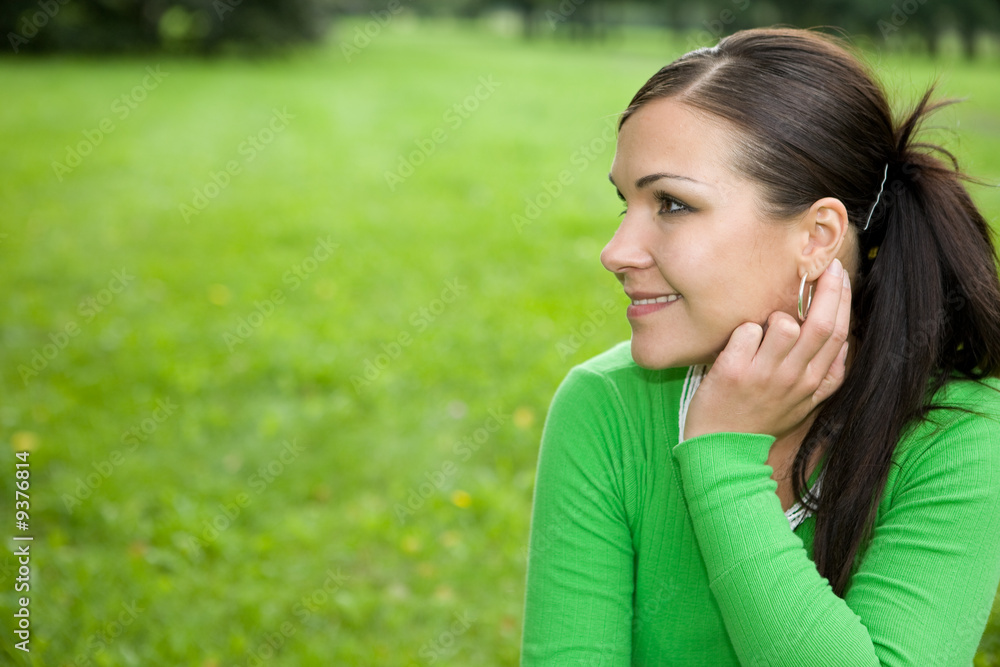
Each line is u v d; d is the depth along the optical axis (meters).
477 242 7.80
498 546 3.54
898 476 1.14
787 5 32.22
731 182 1.06
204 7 26.22
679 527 1.23
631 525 1.26
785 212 1.08
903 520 1.10
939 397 1.16
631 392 1.25
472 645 3.02
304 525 3.70
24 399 4.77
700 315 1.10
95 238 7.96
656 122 1.09
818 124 1.08
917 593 1.04
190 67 23.72
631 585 1.26
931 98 1.21
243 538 3.62
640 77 23.03
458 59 29.28
